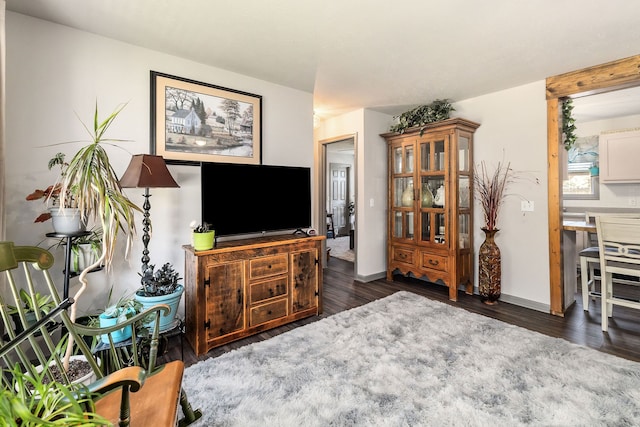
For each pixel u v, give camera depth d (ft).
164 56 8.12
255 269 8.14
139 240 7.84
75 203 5.61
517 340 7.54
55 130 6.75
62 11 6.26
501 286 10.98
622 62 8.33
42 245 6.61
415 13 6.26
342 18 6.48
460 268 11.15
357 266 13.74
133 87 7.69
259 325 8.23
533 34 7.09
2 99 5.43
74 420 2.48
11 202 6.31
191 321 7.53
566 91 9.30
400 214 13.14
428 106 11.80
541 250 10.00
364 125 13.30
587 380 5.86
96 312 7.25
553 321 9.00
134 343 4.42
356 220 13.74
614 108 12.86
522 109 10.36
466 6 6.03
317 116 14.53
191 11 6.25
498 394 5.49
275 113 10.32
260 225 9.09
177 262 8.40
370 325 8.50
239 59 8.47
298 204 9.96
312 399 5.42
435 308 9.85
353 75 9.60
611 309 9.26
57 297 3.99
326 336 7.86
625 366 6.33
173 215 8.33
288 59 8.44
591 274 11.14
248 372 6.27
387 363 6.54
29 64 6.46
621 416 4.91
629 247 7.90
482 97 11.43
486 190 11.18
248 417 5.00
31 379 2.87
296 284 9.00
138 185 6.34
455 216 10.87
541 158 9.95
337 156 26.96
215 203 8.20
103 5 6.06
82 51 7.04
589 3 5.90
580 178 15.39
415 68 8.98
